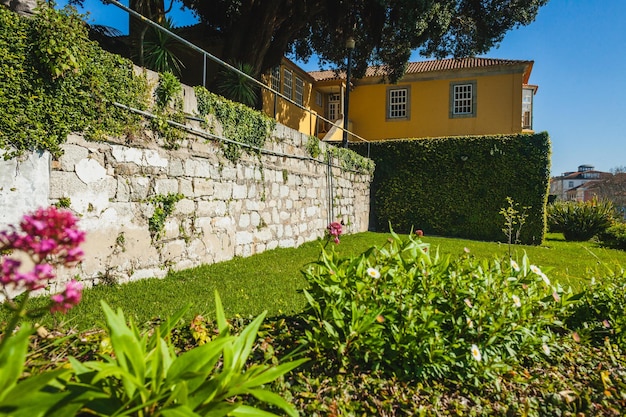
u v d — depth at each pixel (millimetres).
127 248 5055
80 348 2082
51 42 3955
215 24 14070
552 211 17062
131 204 5113
